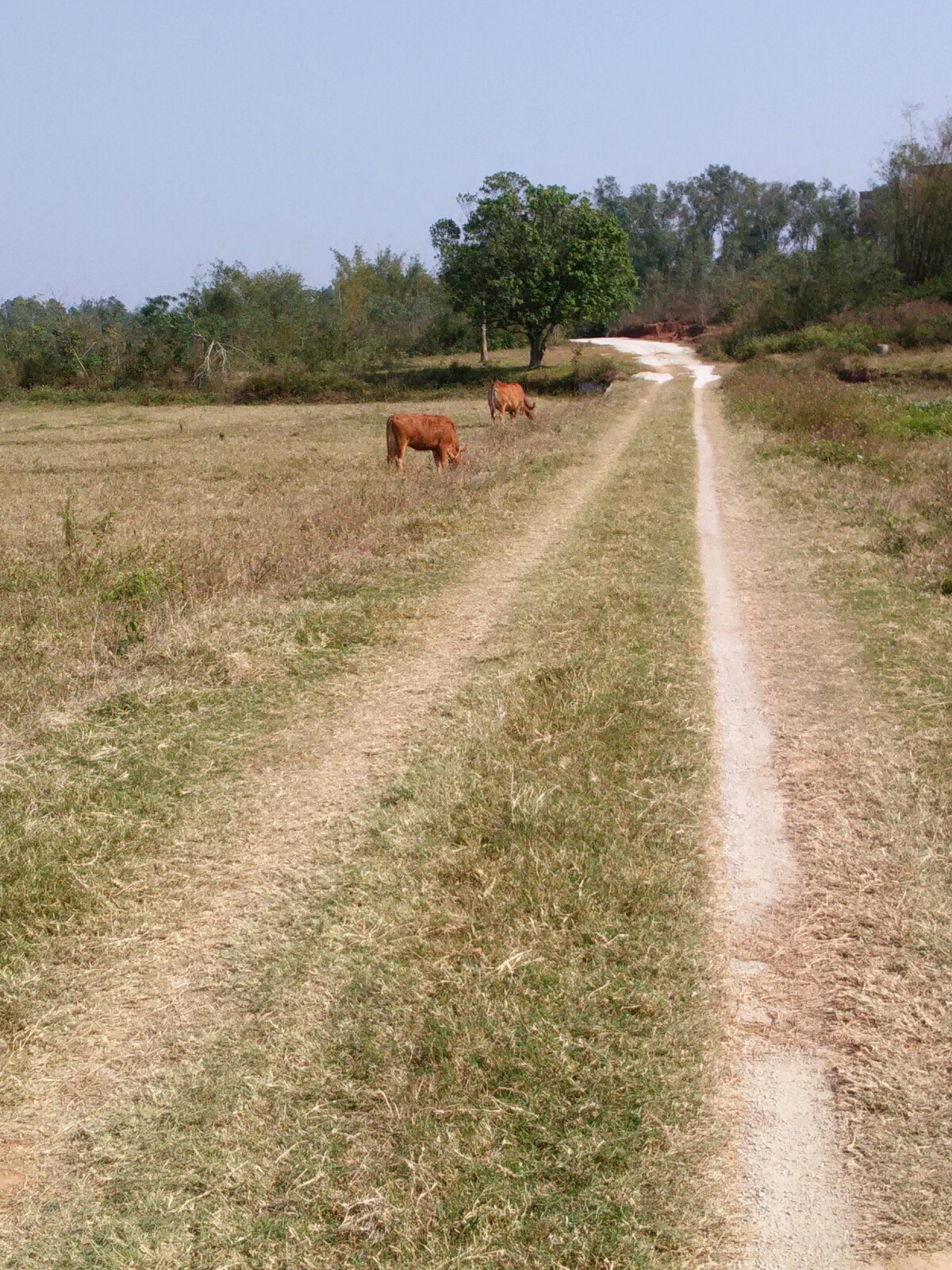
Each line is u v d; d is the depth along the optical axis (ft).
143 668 22.00
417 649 23.32
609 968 11.65
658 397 98.73
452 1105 9.63
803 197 325.21
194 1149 9.35
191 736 18.37
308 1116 9.64
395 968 11.71
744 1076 10.23
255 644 22.88
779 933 12.49
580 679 20.26
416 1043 10.50
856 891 13.12
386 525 36.04
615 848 14.05
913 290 156.46
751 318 163.63
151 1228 8.59
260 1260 8.28
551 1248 8.30
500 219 126.00
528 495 42.01
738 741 18.07
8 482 57.52
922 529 34.40
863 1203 8.77
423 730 18.63
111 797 15.90
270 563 30.60
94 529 37.45
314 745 18.16
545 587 28.17
